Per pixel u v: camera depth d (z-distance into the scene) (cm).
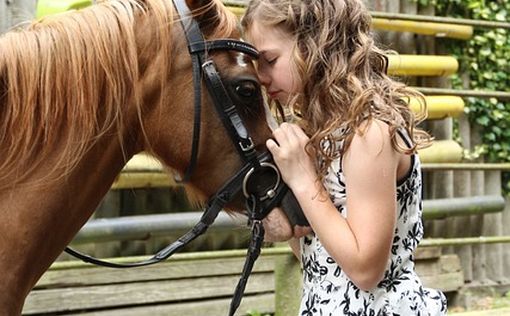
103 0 187
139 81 179
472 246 530
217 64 185
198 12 184
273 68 187
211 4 186
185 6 185
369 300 177
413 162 180
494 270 536
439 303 186
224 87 184
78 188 179
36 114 173
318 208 175
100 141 179
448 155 496
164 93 181
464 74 529
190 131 182
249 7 191
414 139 180
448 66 500
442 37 517
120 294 419
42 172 174
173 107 182
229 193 188
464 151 520
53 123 173
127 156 184
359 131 172
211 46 184
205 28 186
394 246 180
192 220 402
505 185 545
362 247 170
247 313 449
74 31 175
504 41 540
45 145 174
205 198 192
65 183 176
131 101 179
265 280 456
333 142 176
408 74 491
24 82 171
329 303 179
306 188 178
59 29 175
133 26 179
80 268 389
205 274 441
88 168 179
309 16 183
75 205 180
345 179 175
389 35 501
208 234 439
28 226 175
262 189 188
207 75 182
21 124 171
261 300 453
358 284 172
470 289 520
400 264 180
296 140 180
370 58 183
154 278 428
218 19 187
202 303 438
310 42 181
